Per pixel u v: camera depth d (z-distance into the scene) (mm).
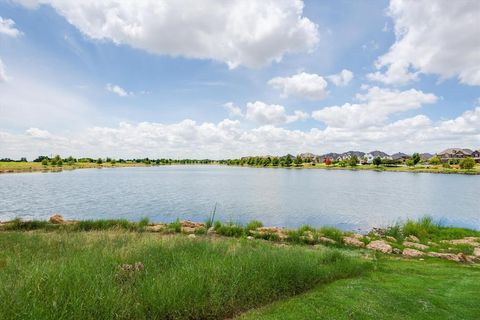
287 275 6488
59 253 8312
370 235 16016
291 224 23750
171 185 58469
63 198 37312
